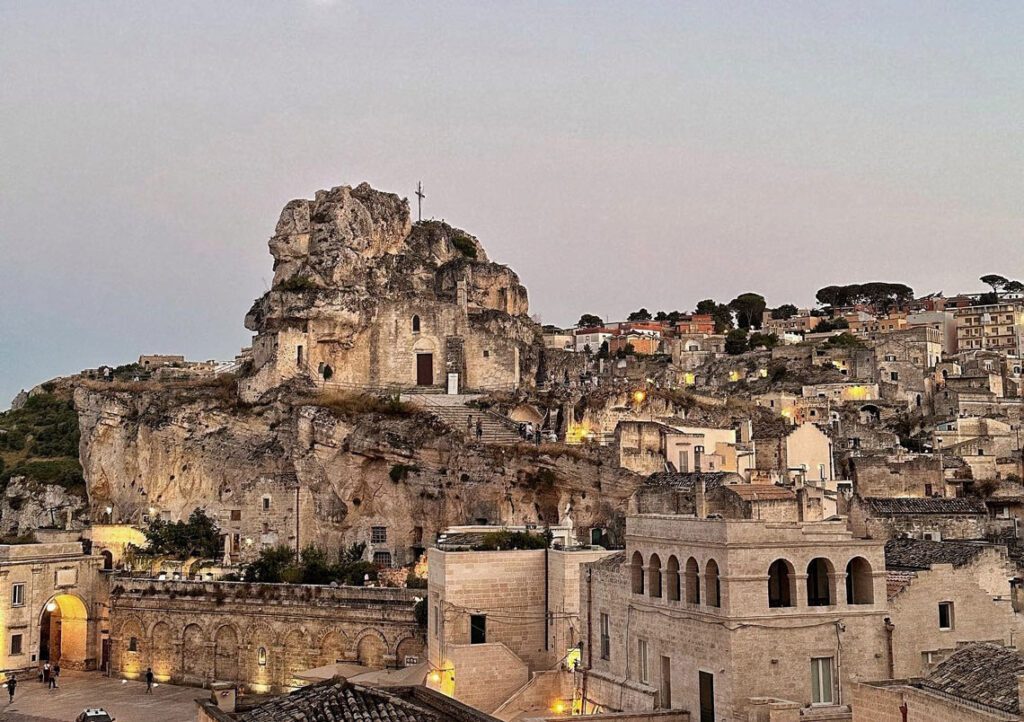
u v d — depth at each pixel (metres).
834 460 119.00
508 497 107.12
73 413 177.88
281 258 138.38
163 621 100.88
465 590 69.88
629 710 54.34
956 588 51.34
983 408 161.12
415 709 38.75
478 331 136.12
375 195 147.50
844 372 177.88
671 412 125.00
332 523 113.88
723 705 47.12
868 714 37.75
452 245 160.50
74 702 90.62
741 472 103.94
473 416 121.12
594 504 103.81
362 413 117.44
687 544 50.53
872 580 49.75
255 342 130.88
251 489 116.81
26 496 143.62
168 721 82.25
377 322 134.38
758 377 184.75
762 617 47.50
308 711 37.81
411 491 112.06
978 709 32.84
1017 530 89.38
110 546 115.75
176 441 124.06
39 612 104.12
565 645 67.38
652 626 53.44
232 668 96.50
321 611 91.81
